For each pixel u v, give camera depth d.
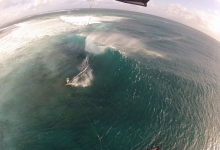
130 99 15.66
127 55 23.03
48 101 15.70
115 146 11.29
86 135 12.06
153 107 14.76
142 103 15.16
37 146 11.40
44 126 12.99
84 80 18.67
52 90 17.25
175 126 13.02
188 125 13.24
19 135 12.30
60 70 21.09
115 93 16.50
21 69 21.67
